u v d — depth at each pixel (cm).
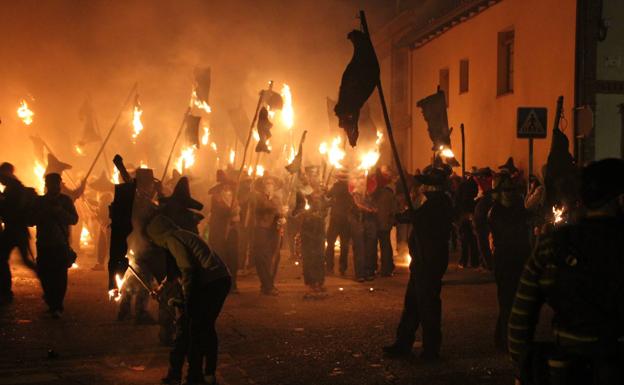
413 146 3189
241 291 1309
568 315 361
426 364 776
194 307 679
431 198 802
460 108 2641
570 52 1853
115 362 791
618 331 351
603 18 1811
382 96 835
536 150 2027
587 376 358
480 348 845
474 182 1656
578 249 358
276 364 782
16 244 1165
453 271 1588
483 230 1527
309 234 1281
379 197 1503
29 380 719
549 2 1967
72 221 1039
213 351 689
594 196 365
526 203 1212
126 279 984
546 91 1978
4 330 947
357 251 1430
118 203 776
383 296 1241
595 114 1806
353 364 780
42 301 1173
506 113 2247
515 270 809
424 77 3050
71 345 865
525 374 379
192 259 680
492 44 2359
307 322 1007
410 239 809
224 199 1280
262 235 1253
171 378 708
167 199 919
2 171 1158
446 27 2770
